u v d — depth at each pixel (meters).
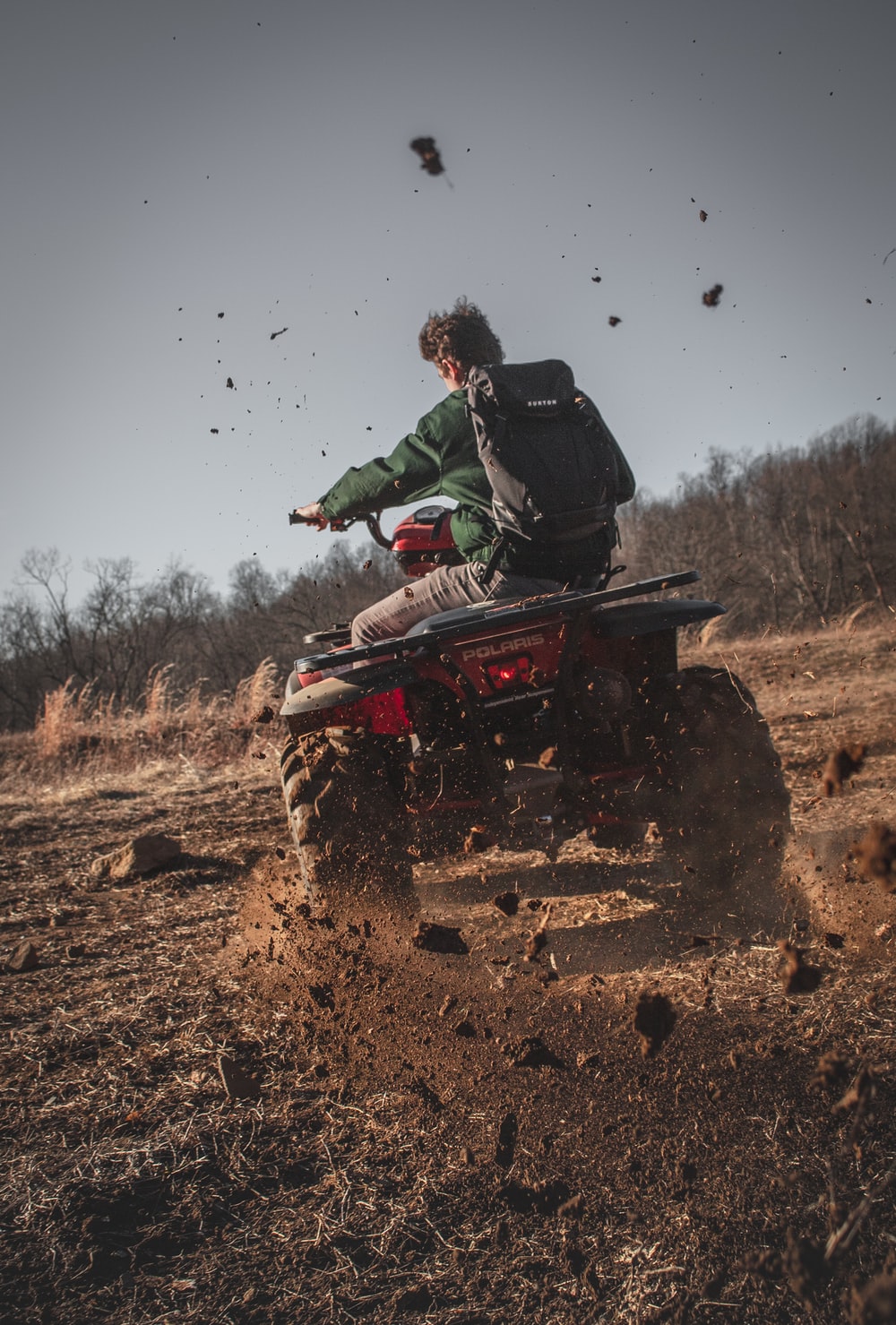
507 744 3.26
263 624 30.50
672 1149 2.04
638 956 3.10
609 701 3.17
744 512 39.28
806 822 4.55
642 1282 1.72
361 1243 1.87
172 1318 1.70
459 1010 2.75
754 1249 1.76
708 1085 2.24
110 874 5.09
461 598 3.70
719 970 2.89
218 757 9.79
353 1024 2.72
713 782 3.33
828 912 3.21
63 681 34.84
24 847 6.22
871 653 11.65
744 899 3.36
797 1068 2.27
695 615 3.28
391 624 3.83
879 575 30.67
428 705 3.35
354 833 3.18
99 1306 1.73
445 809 3.34
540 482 3.39
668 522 39.69
